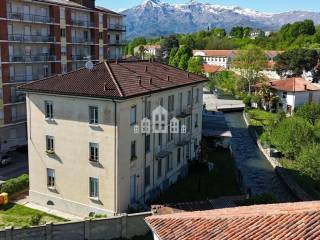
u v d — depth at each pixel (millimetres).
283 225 15195
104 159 36625
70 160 38500
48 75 73312
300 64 122375
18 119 64438
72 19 78812
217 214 18266
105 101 35625
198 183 47406
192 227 17156
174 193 44500
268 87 98812
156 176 43562
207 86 139250
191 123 52625
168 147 45906
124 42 99625
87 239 32031
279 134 59969
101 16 87312
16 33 66375
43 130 39531
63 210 39469
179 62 164125
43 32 72312
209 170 52844
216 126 68875
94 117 36688
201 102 55875
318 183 47594
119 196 36844
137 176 39531
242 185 47062
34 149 40406
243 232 15625
